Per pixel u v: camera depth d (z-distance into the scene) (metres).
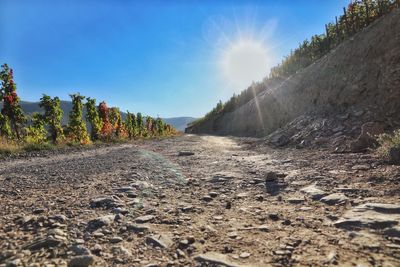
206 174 9.65
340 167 9.03
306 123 21.56
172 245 3.94
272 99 45.19
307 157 12.36
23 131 30.31
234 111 75.50
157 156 15.65
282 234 4.25
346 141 14.45
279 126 36.34
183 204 6.04
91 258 3.38
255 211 5.46
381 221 4.36
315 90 28.92
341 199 5.69
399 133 9.33
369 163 9.03
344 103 20.97
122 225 4.73
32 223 4.75
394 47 19.66
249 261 3.40
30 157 16.62
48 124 30.22
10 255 3.58
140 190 7.25
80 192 7.01
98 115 36.97
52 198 6.45
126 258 3.54
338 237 4.02
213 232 4.42
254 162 12.26
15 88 29.75
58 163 13.19
